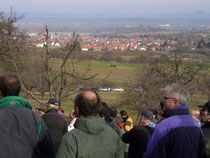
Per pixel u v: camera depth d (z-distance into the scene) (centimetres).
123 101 2902
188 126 297
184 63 2484
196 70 2328
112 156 271
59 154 254
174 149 290
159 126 300
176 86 316
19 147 227
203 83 2398
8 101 248
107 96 3994
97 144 264
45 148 259
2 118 231
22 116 240
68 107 3192
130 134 443
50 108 468
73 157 252
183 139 290
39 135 247
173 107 310
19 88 266
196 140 299
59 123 430
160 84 2473
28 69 1571
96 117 276
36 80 1277
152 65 2627
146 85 2577
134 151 439
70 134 263
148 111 465
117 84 4862
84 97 275
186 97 311
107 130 281
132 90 2809
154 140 297
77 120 270
